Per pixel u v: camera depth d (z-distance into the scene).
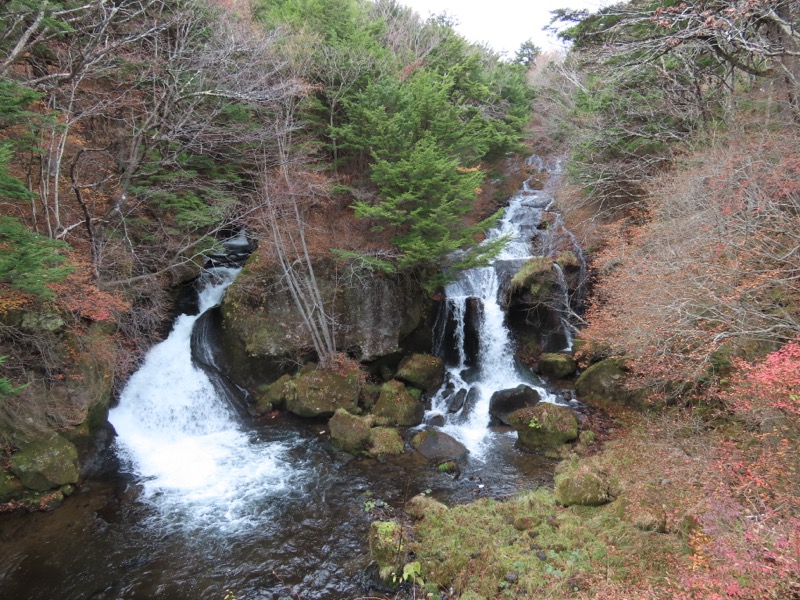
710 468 6.91
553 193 19.09
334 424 11.12
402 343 14.35
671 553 6.18
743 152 8.83
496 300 15.84
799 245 6.77
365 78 14.09
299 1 15.98
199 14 12.16
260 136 12.51
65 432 9.27
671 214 10.06
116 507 8.73
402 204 12.87
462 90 18.73
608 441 10.32
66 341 9.66
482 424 12.06
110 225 12.41
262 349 13.11
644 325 8.19
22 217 10.95
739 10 8.42
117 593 6.72
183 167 13.61
